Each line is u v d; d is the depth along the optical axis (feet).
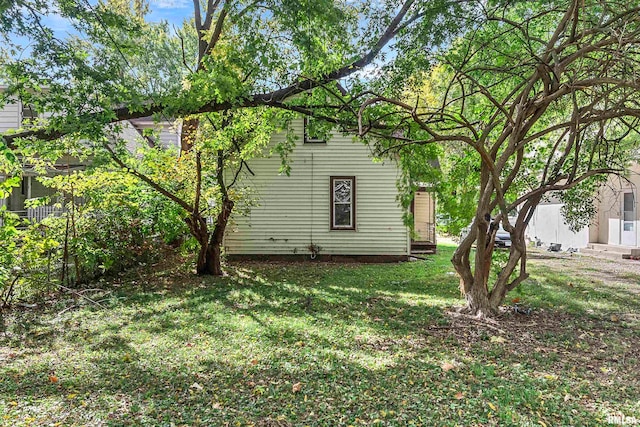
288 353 17.30
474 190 27.78
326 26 23.04
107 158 25.21
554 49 19.99
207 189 35.81
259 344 18.49
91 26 22.20
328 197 48.32
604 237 54.65
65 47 21.15
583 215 28.71
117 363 16.30
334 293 29.96
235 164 38.78
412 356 17.02
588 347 18.34
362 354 17.24
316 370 15.42
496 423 11.57
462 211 27.71
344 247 48.37
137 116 24.54
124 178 30.96
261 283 34.04
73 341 19.12
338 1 24.34
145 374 15.16
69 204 30.17
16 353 17.52
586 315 23.82
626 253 48.44
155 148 35.09
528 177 27.58
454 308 24.98
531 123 21.48
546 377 14.93
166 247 38.78
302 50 23.00
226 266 43.52
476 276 23.79
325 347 18.10
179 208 34.94
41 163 28.22
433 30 22.81
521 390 13.71
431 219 58.75
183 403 12.82
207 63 23.97
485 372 15.29
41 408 12.45
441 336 19.74
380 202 48.21
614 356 17.21
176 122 32.53
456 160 30.14
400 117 25.30
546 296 28.66
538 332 20.43
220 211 37.06
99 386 14.10
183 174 34.53
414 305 26.00
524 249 23.67
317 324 21.72
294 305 26.11
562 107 27.66
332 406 12.56
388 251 48.24
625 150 32.14
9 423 11.50
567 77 23.36
